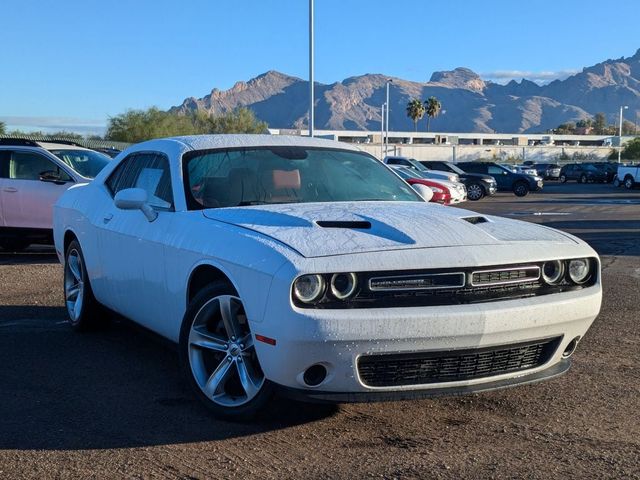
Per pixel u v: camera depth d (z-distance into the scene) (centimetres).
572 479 345
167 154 529
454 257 377
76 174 1161
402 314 360
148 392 470
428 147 9094
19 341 604
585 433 405
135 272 514
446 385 383
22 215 1147
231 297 403
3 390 475
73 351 573
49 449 379
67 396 463
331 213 436
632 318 711
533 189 3594
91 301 614
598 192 4003
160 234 479
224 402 414
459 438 396
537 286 403
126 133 6209
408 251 377
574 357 565
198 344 426
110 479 343
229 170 505
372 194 520
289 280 357
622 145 10656
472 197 3272
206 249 421
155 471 352
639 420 427
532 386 488
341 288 364
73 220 632
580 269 422
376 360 366
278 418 422
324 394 371
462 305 372
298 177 514
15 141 1203
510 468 357
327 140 585
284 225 412
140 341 605
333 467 356
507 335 382
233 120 7194
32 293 820
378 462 362
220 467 356
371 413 432
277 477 345
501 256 388
